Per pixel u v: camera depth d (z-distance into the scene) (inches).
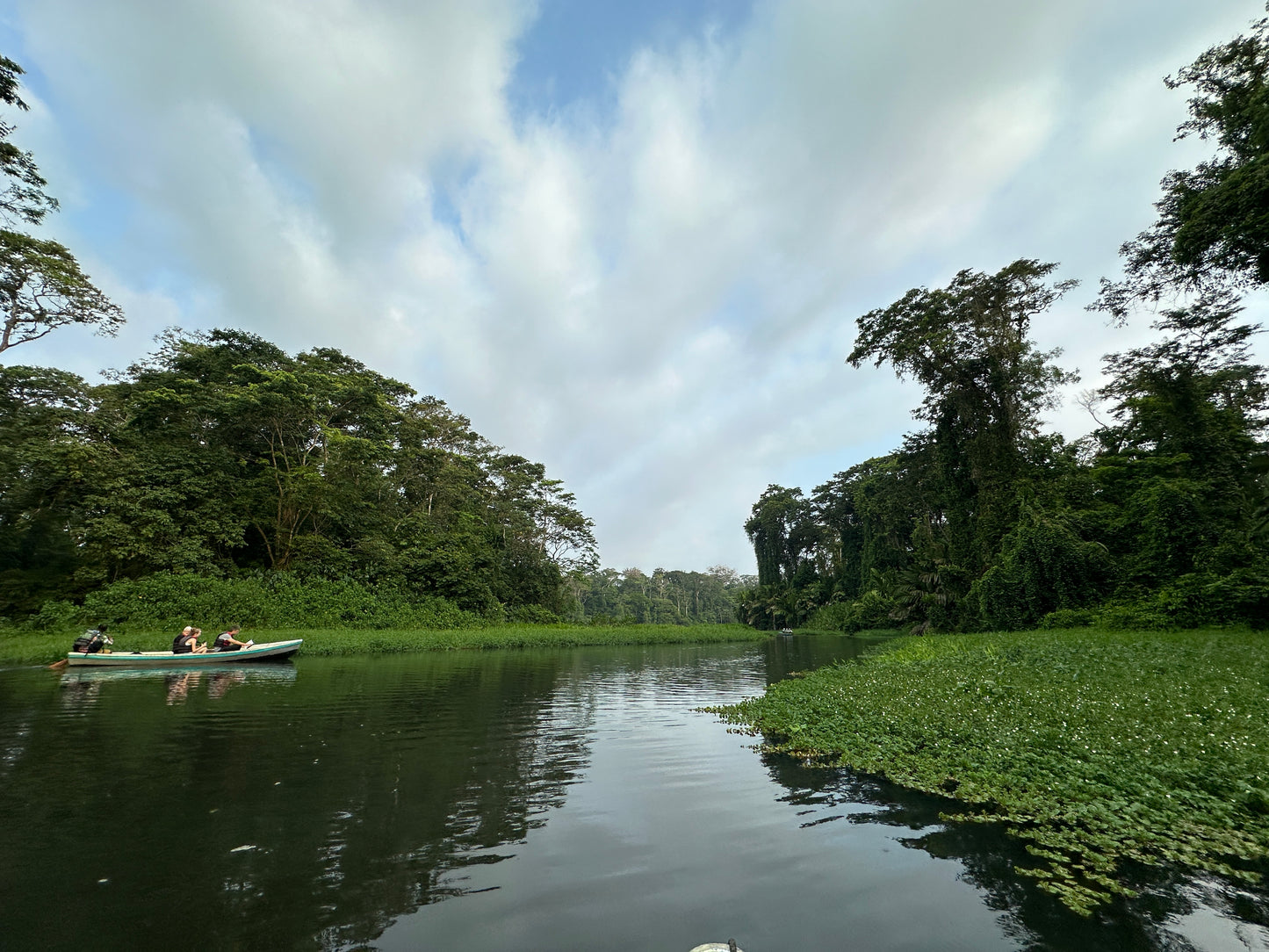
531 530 2101.4
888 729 364.2
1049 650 612.7
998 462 1283.2
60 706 474.6
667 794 278.7
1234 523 935.0
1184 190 818.2
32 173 753.0
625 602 4298.7
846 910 173.2
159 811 247.6
